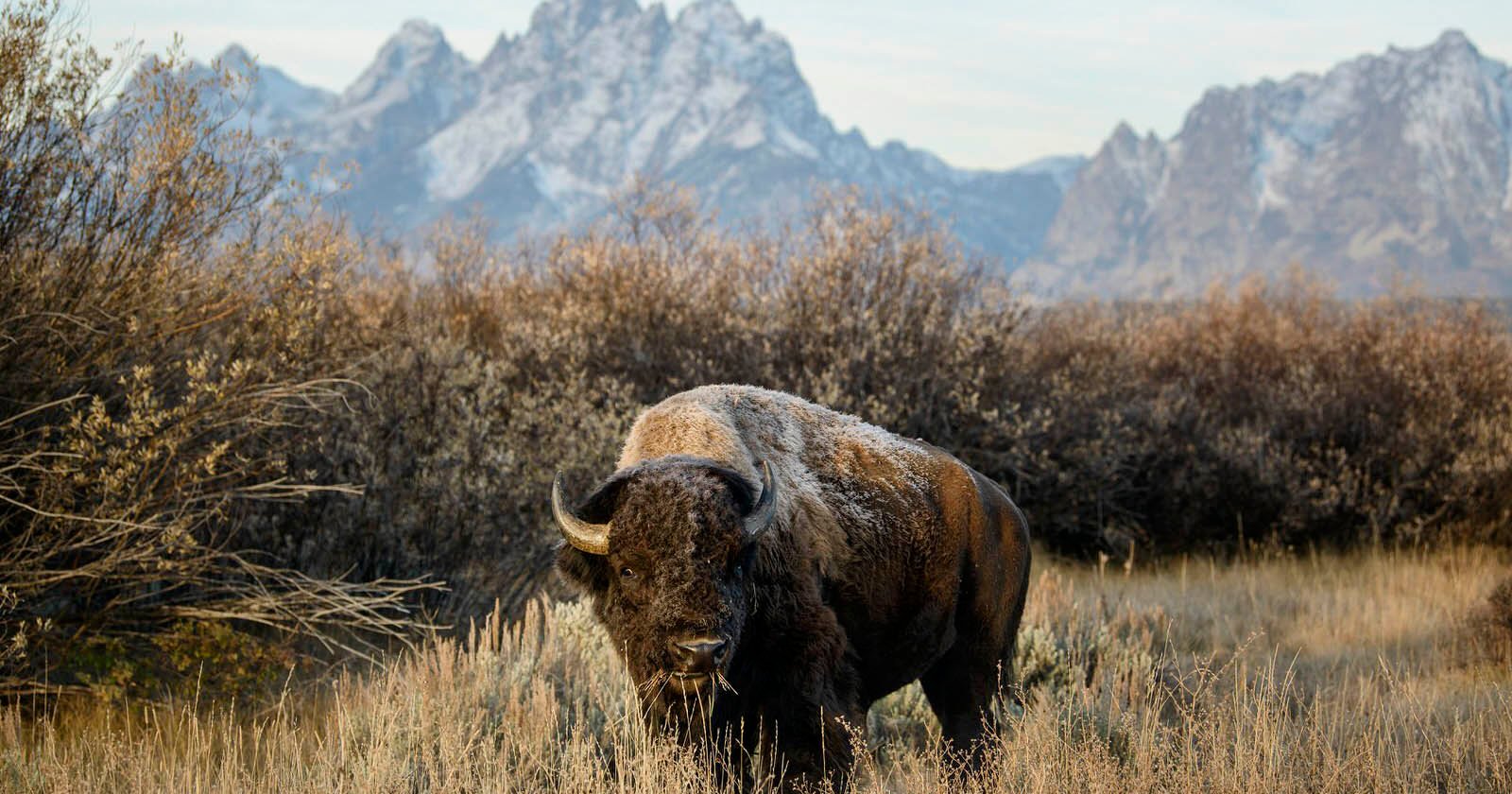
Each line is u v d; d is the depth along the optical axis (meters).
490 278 38.84
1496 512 35.31
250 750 15.94
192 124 18.48
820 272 33.12
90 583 18.20
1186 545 36.66
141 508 17.55
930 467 14.96
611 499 12.12
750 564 11.95
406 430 22.75
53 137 18.14
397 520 21.72
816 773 12.25
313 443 21.33
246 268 19.42
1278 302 53.88
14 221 17.86
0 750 15.07
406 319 25.81
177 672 18.42
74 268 18.34
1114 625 22.77
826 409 14.98
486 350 32.78
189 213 18.55
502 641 21.03
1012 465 33.31
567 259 37.62
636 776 12.69
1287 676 15.72
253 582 20.61
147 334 18.48
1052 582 26.27
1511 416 38.25
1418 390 39.00
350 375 22.27
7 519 17.52
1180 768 13.19
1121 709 16.83
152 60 18.53
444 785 13.34
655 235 36.88
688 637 11.19
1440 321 43.34
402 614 21.44
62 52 17.98
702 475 11.90
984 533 14.91
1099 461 34.72
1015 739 14.27
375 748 14.28
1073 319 52.31
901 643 14.33
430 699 15.65
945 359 32.91
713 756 12.20
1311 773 13.31
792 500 13.16
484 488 21.89
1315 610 27.20
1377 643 24.28
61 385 18.33
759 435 13.73
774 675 12.57
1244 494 36.44
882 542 13.90
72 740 15.30
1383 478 37.31
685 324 33.06
